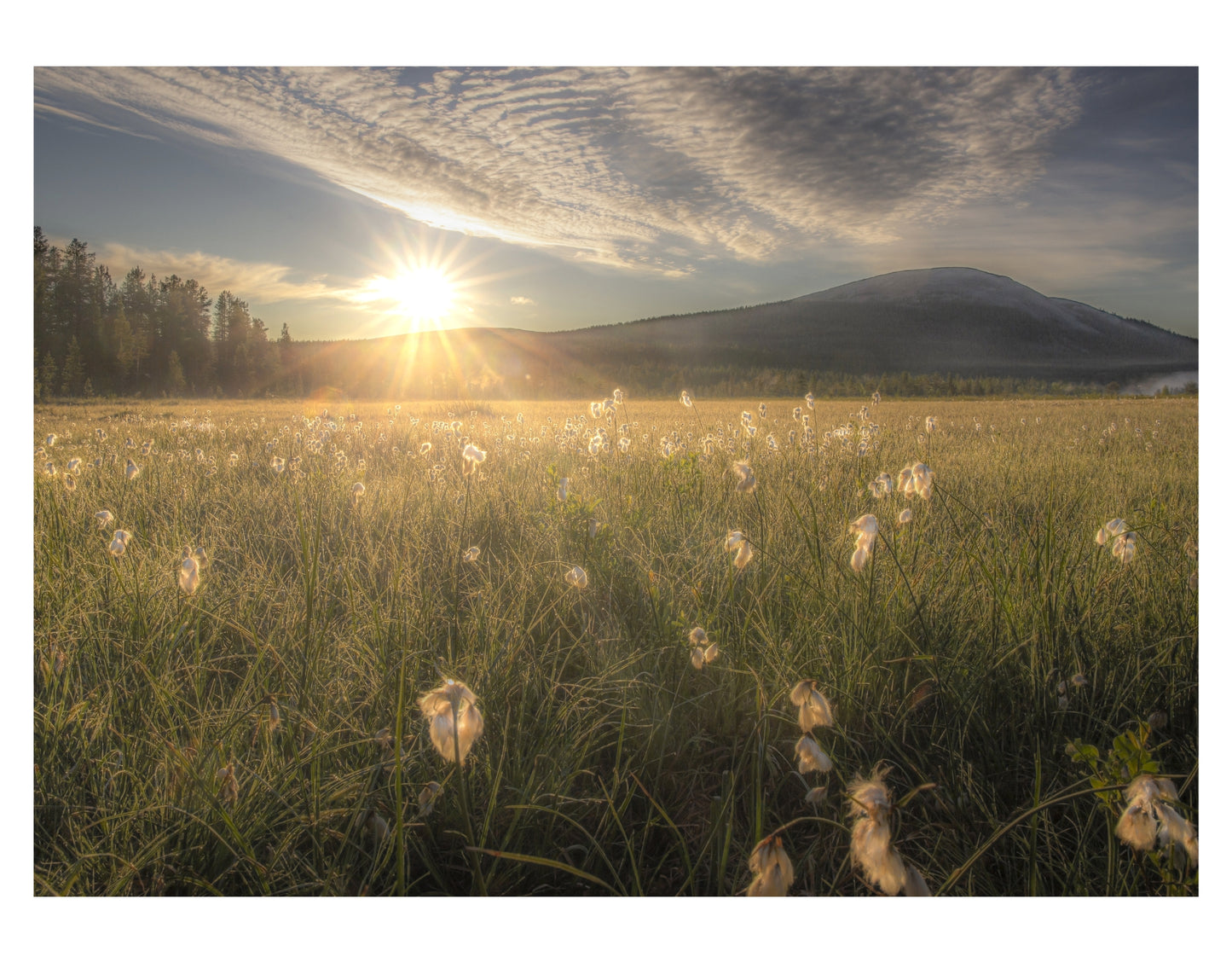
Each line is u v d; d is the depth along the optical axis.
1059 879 1.85
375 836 1.90
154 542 3.92
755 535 3.81
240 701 2.36
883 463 5.78
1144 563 3.33
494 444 8.86
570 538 3.86
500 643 2.71
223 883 1.84
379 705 2.32
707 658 2.34
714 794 2.17
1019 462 7.22
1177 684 2.42
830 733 2.24
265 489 5.50
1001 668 2.55
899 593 2.84
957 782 2.07
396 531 4.12
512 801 2.02
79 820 1.92
